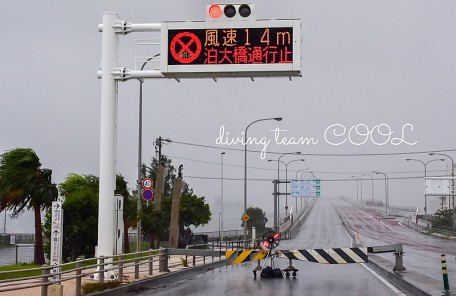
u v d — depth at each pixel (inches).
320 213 6368.1
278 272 1011.3
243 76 883.4
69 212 1253.7
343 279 957.2
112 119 898.7
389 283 877.8
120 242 911.0
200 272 1185.4
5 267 1006.4
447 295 631.8
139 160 1406.3
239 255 1027.9
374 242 2637.8
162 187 1590.8
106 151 893.8
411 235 3442.4
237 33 866.8
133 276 932.6
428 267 1173.7
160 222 1569.9
